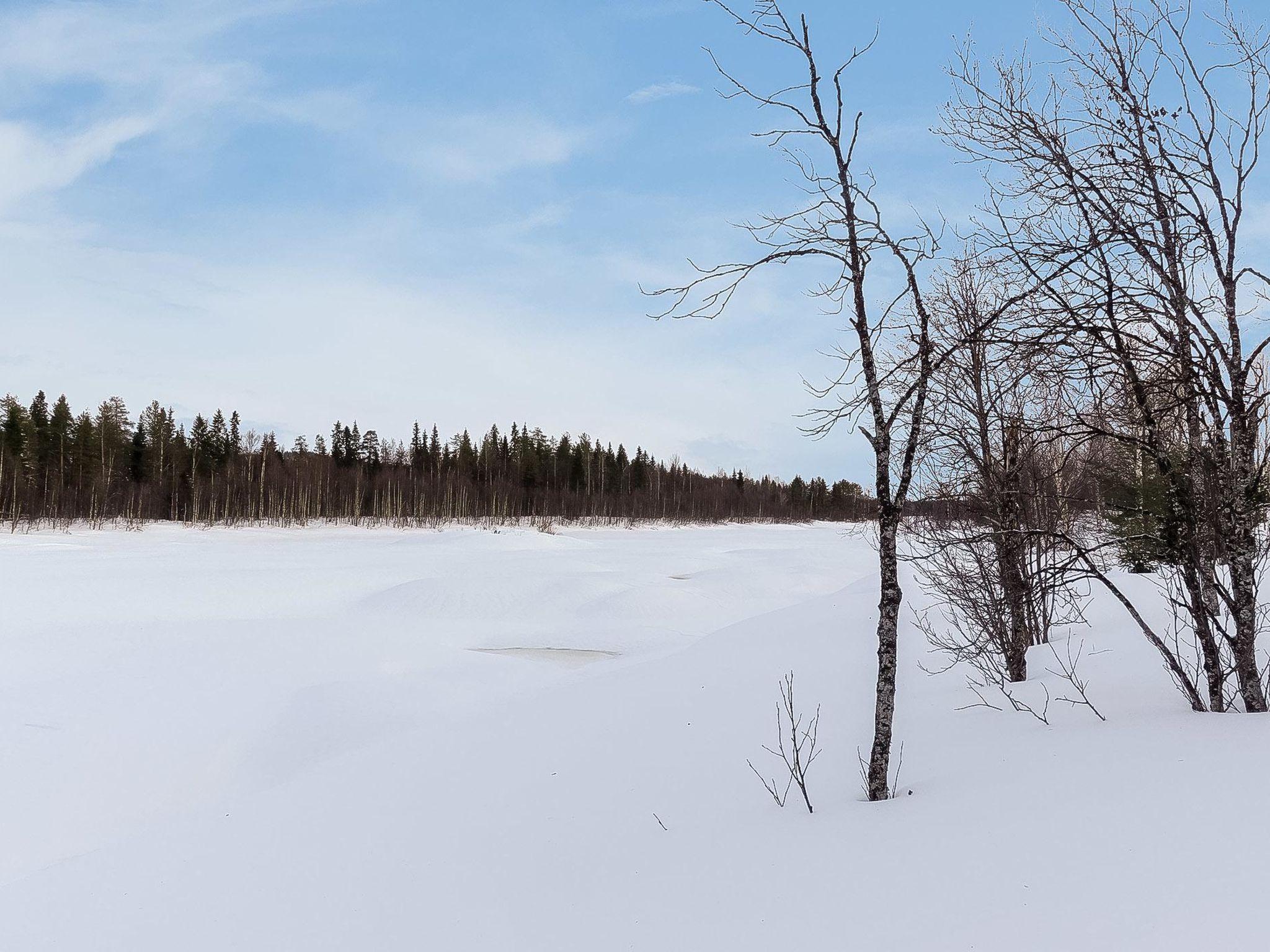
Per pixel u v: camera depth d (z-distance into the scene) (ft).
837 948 11.89
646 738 27.86
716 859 16.34
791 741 25.04
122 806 34.14
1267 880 11.05
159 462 293.84
